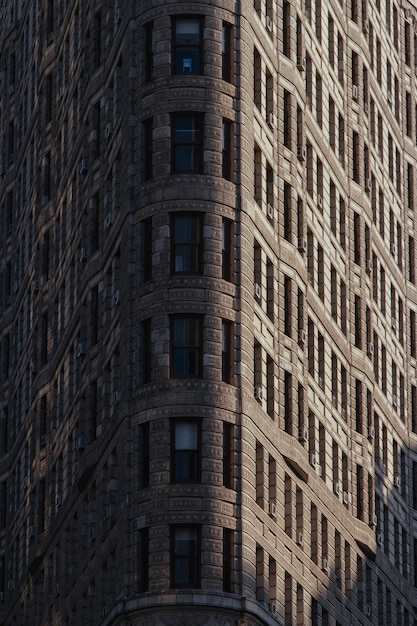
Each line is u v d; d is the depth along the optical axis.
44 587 153.62
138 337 129.25
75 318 147.62
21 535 164.50
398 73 181.25
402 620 166.38
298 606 137.62
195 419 126.69
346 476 152.38
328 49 156.38
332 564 146.00
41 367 159.75
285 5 145.38
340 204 156.38
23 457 166.62
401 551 167.88
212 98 131.50
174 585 124.06
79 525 142.50
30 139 174.00
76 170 151.38
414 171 182.62
